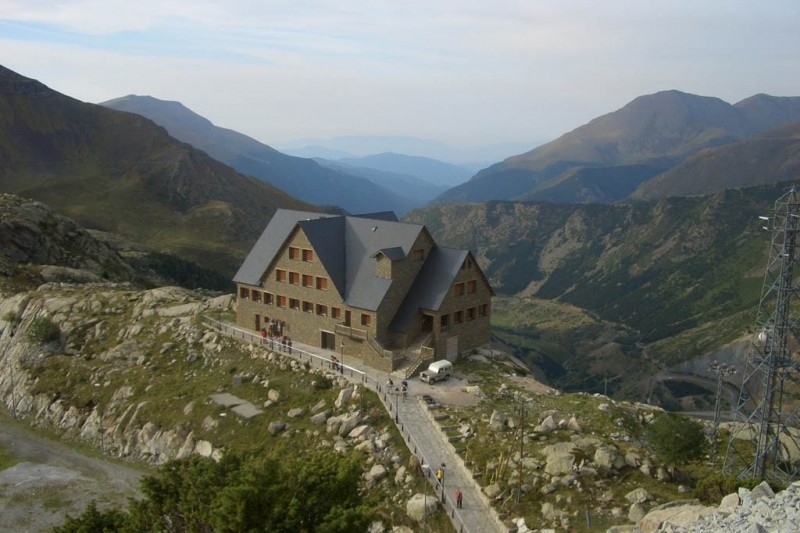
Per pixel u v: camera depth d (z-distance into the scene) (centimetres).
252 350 7506
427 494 4675
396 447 5369
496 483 4606
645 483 4572
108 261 14562
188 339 8144
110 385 7731
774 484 4022
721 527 2722
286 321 7938
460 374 6831
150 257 18775
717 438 5856
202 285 18788
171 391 7262
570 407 5888
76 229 14625
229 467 3659
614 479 4597
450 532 4284
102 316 9169
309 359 7075
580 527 4047
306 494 3353
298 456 5625
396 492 4891
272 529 3044
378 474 5084
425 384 6469
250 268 8388
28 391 8088
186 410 6788
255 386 6950
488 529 4234
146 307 9206
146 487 3638
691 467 5200
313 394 6494
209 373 7456
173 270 18288
